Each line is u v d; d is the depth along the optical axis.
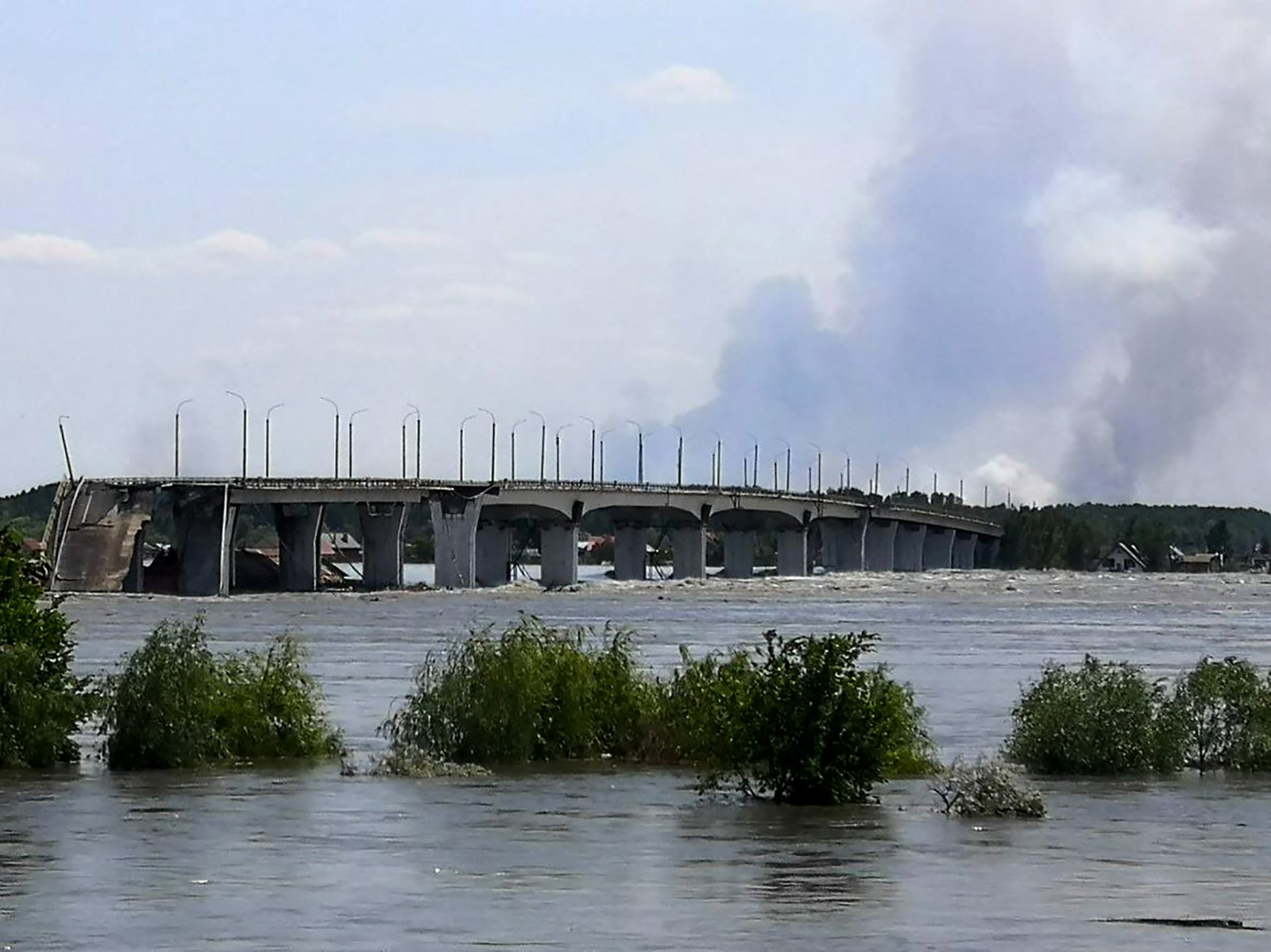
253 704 64.56
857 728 52.22
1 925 32.69
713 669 65.94
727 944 31.27
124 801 51.88
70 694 62.06
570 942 31.31
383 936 31.80
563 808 50.84
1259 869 40.66
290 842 43.56
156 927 32.56
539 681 64.44
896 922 33.50
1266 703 64.56
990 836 45.91
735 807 51.34
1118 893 37.03
